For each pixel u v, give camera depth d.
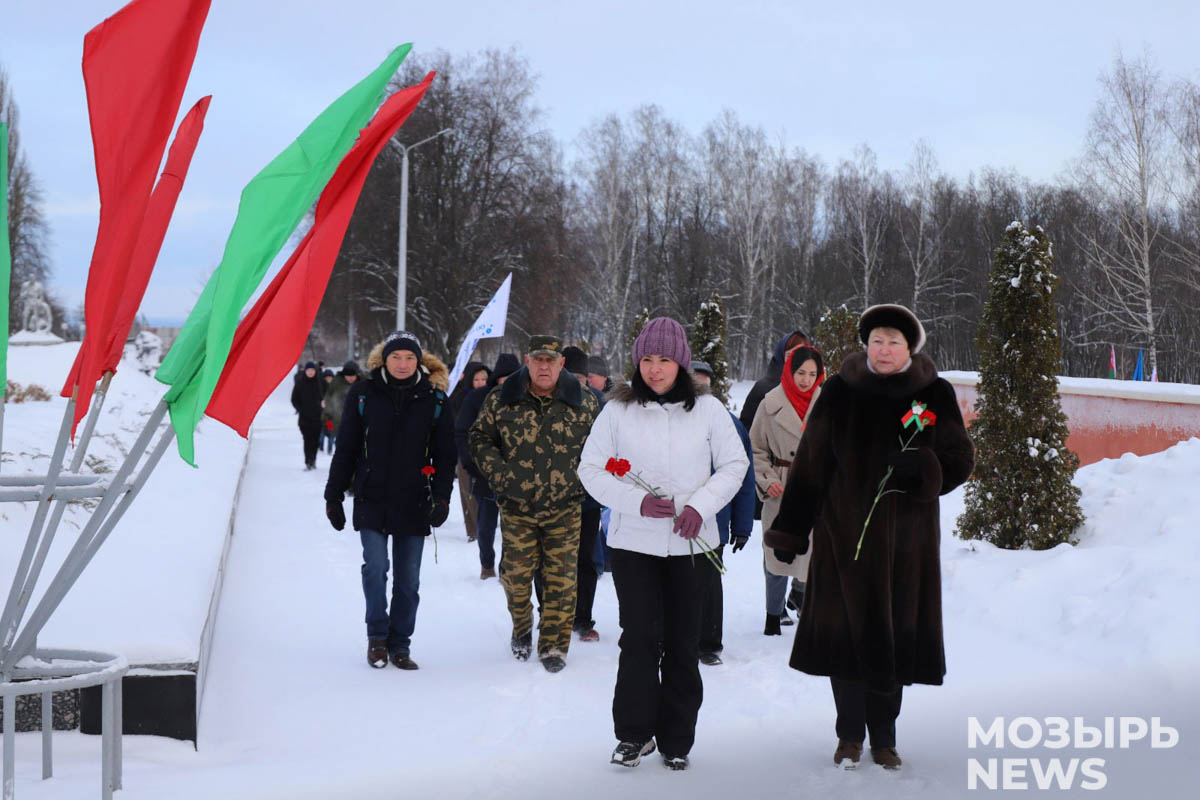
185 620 5.08
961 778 3.95
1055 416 8.11
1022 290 8.20
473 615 7.55
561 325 44.91
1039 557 7.43
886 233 55.81
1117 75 34.69
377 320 42.53
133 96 3.71
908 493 4.15
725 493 4.32
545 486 6.16
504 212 41.31
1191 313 38.03
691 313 56.91
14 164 56.38
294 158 3.84
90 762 4.17
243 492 14.60
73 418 3.79
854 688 4.19
